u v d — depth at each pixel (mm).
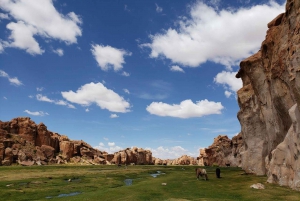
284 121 38906
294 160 31750
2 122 146750
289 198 25203
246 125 59812
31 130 152750
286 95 36062
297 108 31062
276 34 40062
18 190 37000
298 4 30078
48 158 144750
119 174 66250
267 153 52438
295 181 30562
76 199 29875
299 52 28453
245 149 71188
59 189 38688
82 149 179125
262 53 46156
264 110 50938
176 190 35000
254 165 55969
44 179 51469
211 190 34031
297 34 29531
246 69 56031
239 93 64625
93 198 30297
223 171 73188
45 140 159750
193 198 28156
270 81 42781
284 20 35500
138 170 85688
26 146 139500
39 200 30094
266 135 53250
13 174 62969
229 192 31578
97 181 50094
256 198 26078
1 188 38750
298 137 30266
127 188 37750
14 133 148375
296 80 28984
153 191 34562
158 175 66938
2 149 118125
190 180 47812
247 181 42375
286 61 32625
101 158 182750
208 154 167375
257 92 53812
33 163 124500
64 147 168125
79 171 78750
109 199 29406
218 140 165250
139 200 28047
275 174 37094
